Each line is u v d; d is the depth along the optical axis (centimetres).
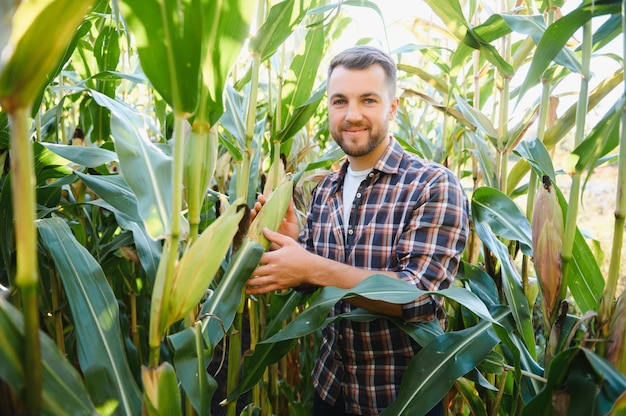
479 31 123
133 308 183
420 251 119
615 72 120
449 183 124
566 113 129
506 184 141
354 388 134
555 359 82
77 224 136
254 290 111
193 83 66
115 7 101
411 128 202
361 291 99
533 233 103
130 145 84
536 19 109
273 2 111
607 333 86
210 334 97
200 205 83
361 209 133
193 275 76
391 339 130
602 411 82
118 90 227
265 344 107
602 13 87
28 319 55
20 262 54
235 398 113
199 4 60
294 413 189
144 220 75
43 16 46
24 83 49
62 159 120
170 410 76
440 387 102
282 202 114
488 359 121
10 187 106
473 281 140
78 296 88
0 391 57
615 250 84
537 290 134
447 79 194
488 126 145
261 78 206
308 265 110
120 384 83
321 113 228
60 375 66
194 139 80
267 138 192
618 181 82
